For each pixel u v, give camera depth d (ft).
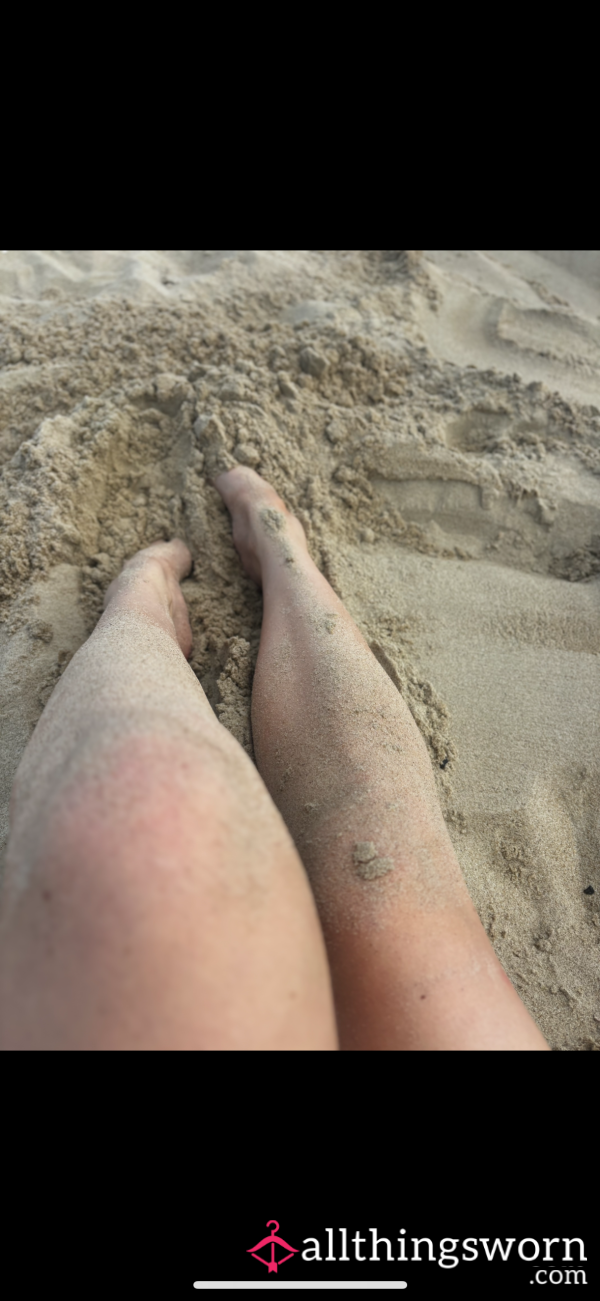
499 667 6.11
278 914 2.43
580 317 9.68
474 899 4.76
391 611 6.48
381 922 3.40
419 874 3.61
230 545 6.92
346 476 7.40
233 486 6.95
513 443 7.79
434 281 9.88
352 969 3.28
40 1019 2.10
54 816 2.47
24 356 8.09
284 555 6.18
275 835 2.72
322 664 4.86
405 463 7.45
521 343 9.19
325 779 4.14
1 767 5.19
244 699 5.39
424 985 3.20
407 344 8.72
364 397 8.14
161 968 2.10
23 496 6.75
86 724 3.01
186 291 9.05
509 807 5.20
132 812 2.40
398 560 7.01
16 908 2.32
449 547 7.15
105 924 2.14
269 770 4.50
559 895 4.89
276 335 8.53
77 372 7.86
